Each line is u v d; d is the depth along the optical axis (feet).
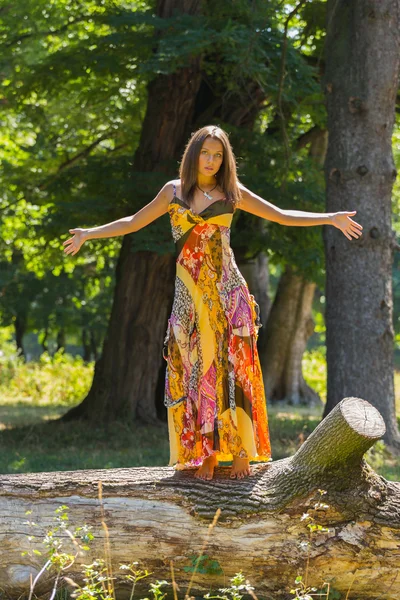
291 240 52.70
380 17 36.81
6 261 109.70
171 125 49.26
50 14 52.21
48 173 60.44
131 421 50.03
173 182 17.44
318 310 115.75
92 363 96.17
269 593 16.15
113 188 47.26
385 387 37.35
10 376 90.84
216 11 43.86
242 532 16.14
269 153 48.80
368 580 15.96
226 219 17.13
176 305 17.30
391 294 37.83
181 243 17.20
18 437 45.85
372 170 37.06
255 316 17.49
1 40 52.75
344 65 37.32
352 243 37.42
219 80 47.91
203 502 16.40
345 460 16.03
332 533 15.94
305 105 50.31
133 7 55.88
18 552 16.58
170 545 16.35
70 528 16.53
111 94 52.70
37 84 50.29
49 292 115.55
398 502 16.24
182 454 17.02
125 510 16.55
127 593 16.63
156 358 52.01
